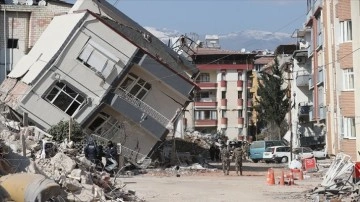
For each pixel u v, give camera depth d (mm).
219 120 96500
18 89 40156
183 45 53281
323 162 44438
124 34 40031
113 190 21797
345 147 40750
